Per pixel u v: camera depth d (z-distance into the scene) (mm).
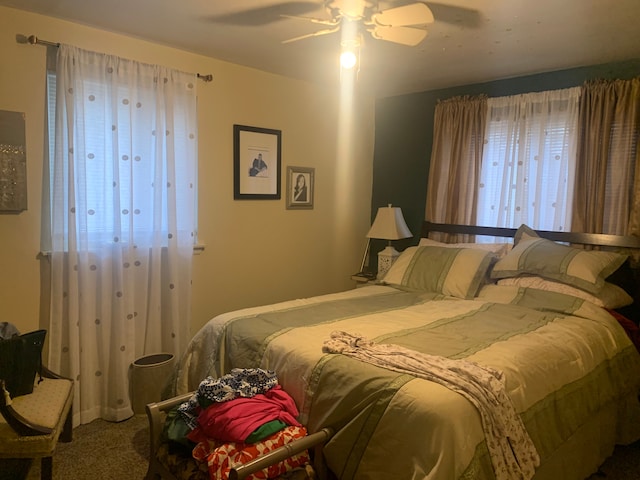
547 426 1934
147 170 3035
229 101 3520
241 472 1544
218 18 2635
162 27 2775
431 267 3398
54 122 2693
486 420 1632
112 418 2893
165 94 3070
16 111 2576
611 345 2533
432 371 1756
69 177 2680
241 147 3625
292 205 4051
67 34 2707
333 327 2373
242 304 3789
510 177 3637
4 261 2605
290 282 4125
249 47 3123
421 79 3795
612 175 3162
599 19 2492
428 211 4109
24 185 2594
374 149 4664
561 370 2119
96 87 2789
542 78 3533
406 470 1592
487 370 1794
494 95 3785
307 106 4062
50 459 2012
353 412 1788
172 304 3205
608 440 2441
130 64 2906
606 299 2801
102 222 2855
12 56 2547
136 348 3084
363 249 4734
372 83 3973
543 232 3443
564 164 3383
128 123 2914
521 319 2590
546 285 2979
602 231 3217
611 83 3133
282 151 3926
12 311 2650
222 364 2395
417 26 2619
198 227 3455
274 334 2264
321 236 4336
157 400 2951
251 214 3775
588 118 3229
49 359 2723
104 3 2451
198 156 3379
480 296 3156
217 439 1812
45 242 2732
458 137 3869
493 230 3699
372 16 2137
